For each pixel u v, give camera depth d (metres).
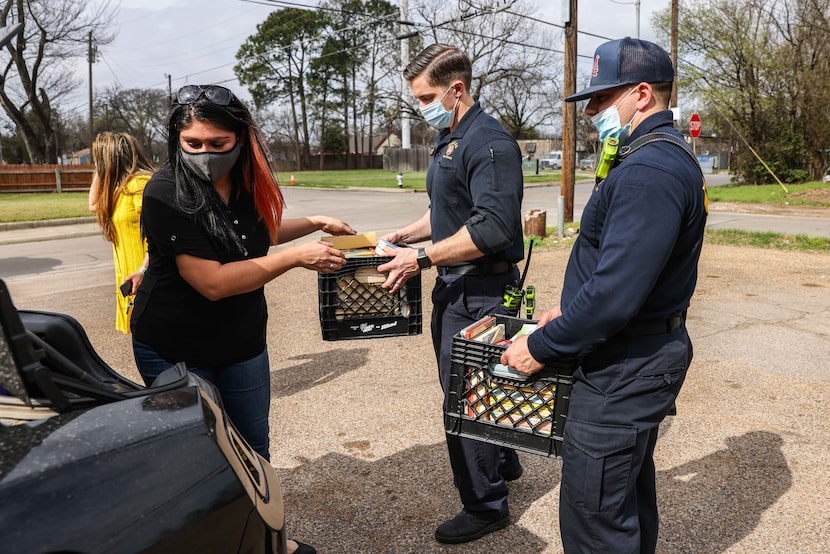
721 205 19.42
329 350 5.25
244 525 1.41
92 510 1.19
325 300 2.73
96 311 6.50
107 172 3.52
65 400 1.39
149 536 1.24
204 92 1.99
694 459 3.37
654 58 1.91
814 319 6.06
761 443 3.54
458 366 2.08
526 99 51.19
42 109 33.12
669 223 1.72
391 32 41.91
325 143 63.53
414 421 3.87
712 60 28.25
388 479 3.21
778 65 26.73
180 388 1.53
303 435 3.70
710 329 5.73
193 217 2.04
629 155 1.87
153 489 1.27
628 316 1.73
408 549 2.66
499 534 2.76
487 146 2.45
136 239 3.56
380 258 2.73
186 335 2.19
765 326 5.82
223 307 2.21
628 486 1.91
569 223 12.56
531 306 2.66
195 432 1.37
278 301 6.93
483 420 2.07
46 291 7.54
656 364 1.87
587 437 1.89
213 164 2.03
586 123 48.62
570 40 11.82
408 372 4.71
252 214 2.24
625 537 1.93
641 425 1.88
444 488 3.12
